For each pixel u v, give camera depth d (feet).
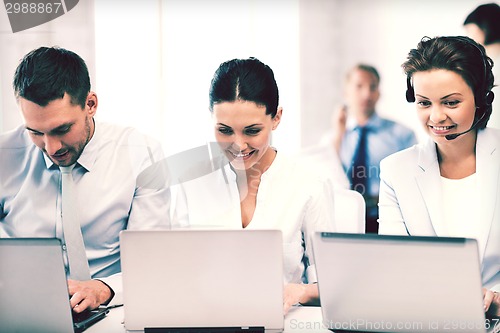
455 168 7.94
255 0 10.60
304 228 7.95
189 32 10.53
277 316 5.34
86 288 6.43
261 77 7.59
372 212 9.97
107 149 8.36
